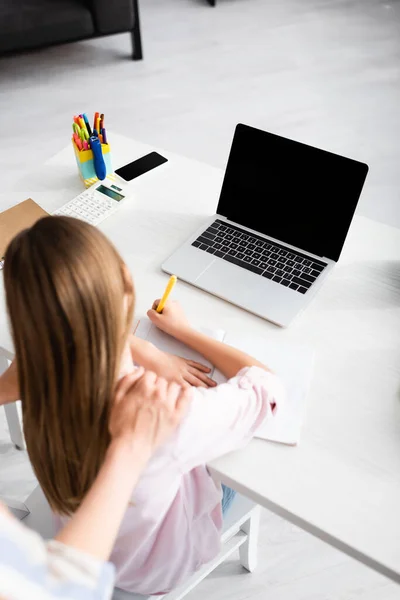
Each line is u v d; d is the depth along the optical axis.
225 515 1.31
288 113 3.15
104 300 0.76
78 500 0.98
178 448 0.91
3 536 0.51
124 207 1.56
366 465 1.07
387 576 0.97
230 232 1.47
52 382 0.80
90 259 0.75
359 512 1.01
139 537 1.04
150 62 3.45
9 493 1.82
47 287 0.73
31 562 0.52
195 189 1.62
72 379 0.79
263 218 1.45
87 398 0.81
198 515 1.12
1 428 1.96
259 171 1.40
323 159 1.31
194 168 1.68
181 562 1.12
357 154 2.93
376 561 0.96
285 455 1.08
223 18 3.79
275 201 1.41
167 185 1.63
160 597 1.20
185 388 0.92
